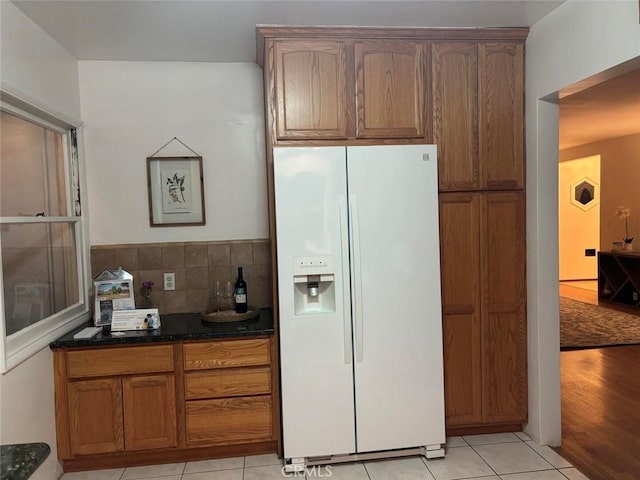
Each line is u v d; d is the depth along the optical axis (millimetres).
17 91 2170
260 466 2568
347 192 2479
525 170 2764
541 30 2582
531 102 2693
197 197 3090
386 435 2549
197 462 2629
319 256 2465
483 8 2412
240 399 2605
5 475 1012
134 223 3053
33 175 2455
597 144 7113
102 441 2516
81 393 2492
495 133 2727
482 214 2730
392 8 2377
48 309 2553
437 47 2660
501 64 2717
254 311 2922
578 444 2734
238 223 3133
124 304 2793
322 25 2555
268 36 2537
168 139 3064
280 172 2439
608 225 6938
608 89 4078
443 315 2719
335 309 2482
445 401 2746
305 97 2576
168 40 2701
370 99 2619
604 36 2113
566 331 5176
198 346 2561
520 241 2773
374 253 2506
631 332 5094
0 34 2055
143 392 2535
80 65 2971
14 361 2055
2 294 1987
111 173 3023
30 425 2215
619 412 3156
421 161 2533
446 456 2629
